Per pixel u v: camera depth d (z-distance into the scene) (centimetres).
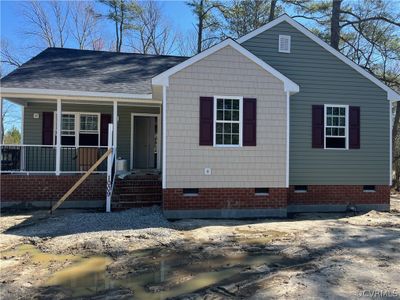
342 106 1400
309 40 1391
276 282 589
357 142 1404
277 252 778
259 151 1177
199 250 789
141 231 926
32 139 1534
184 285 587
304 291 548
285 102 1191
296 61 1378
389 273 632
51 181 1271
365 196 1404
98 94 1259
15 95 1248
